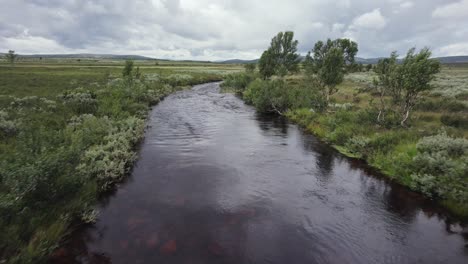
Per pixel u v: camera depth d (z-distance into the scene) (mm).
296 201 7676
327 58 20250
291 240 5879
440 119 15438
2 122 10688
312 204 7523
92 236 5801
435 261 5297
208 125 17375
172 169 9836
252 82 35812
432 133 11578
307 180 9188
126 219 6520
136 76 38031
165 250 5418
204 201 7508
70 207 6047
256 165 10516
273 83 27047
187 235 5941
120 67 80812
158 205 7238
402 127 13305
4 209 4645
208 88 42812
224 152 11992
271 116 21250
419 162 8570
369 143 11492
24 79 33094
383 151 10727
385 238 6023
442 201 7422
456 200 7121
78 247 5426
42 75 40688
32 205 5402
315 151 12430
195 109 23359
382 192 8312
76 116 13805
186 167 10062
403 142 10938
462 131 12562
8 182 5152
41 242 4781
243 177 9312
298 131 16359
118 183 8555
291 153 12094
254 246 5633
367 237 6051
